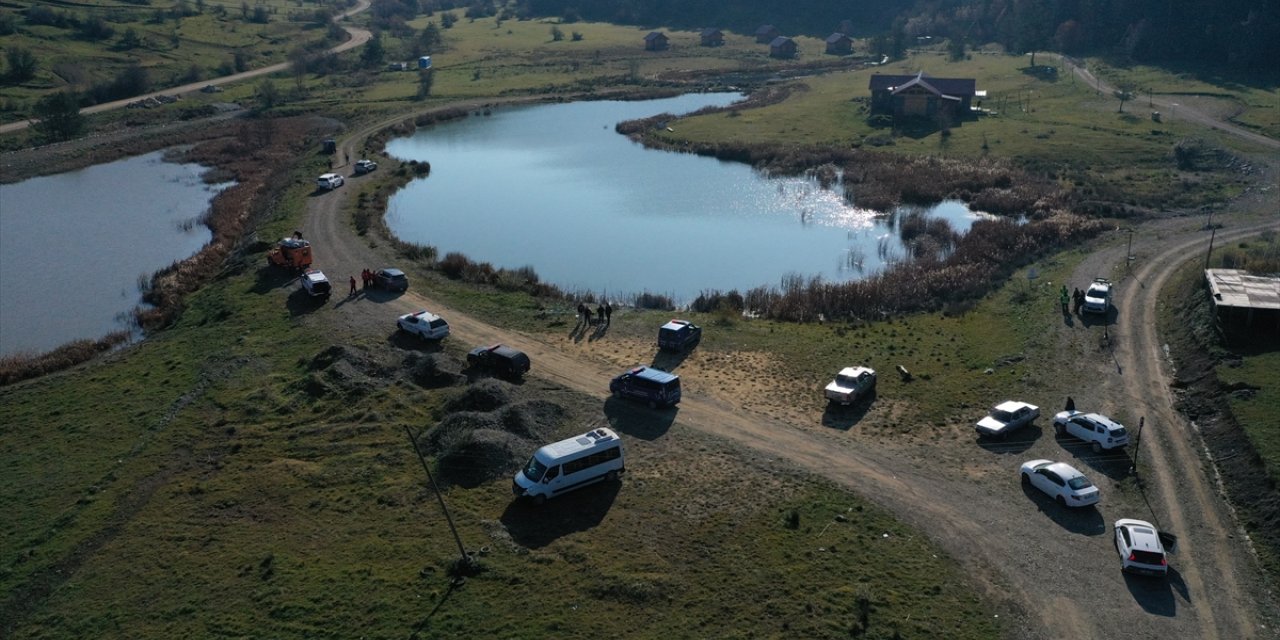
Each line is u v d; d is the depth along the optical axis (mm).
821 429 50500
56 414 55844
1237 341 56000
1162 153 116625
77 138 140500
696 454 47562
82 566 40188
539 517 41875
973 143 126500
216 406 54594
